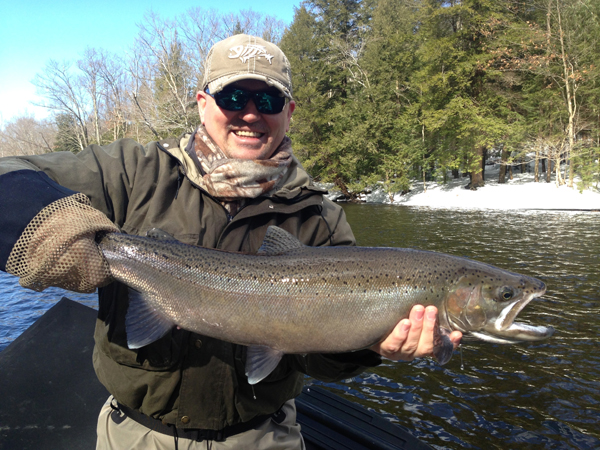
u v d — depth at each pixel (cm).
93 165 199
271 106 213
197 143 221
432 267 236
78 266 169
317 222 234
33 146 5903
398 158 3350
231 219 215
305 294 214
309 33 3819
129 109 3928
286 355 216
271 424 220
